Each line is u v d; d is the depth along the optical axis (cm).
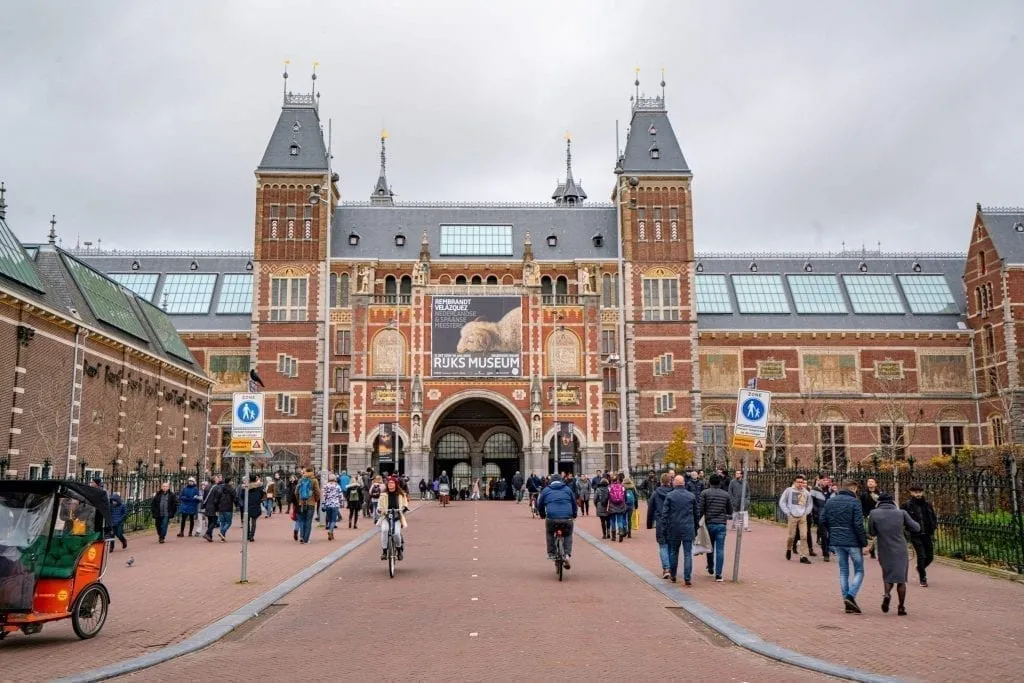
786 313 8612
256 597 1911
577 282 8038
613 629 1556
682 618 1680
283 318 7794
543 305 7438
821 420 8275
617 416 7812
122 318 5153
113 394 4784
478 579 2189
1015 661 1300
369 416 7262
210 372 8075
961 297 8781
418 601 1861
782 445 8194
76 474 4225
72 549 1499
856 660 1305
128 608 1789
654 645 1425
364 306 7381
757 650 1370
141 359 5219
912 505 2108
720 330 8319
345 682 1196
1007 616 1673
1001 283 7831
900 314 8625
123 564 2517
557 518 2206
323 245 7862
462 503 6375
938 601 1856
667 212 8031
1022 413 7600
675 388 7806
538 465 7150
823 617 1661
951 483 2677
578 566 2484
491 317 7369
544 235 8294
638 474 6569
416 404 7188
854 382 8362
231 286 8644
